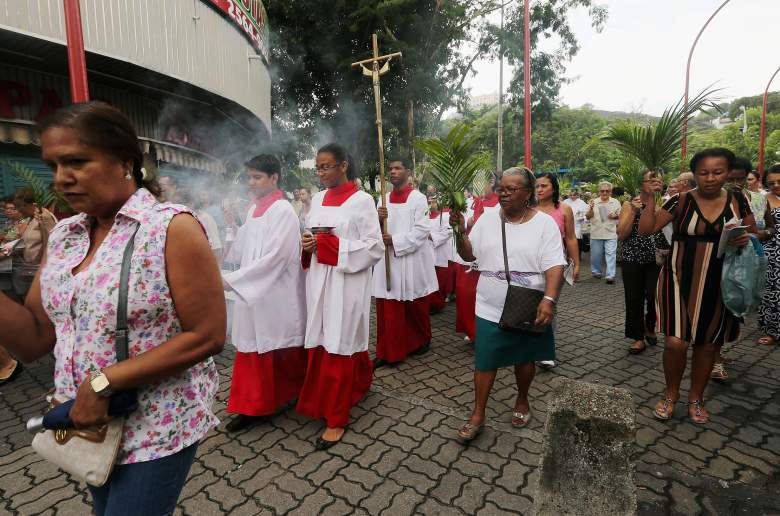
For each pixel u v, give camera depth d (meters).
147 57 7.46
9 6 5.74
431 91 16.56
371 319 6.34
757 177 5.70
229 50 9.73
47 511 2.41
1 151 7.14
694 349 3.21
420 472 2.69
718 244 2.98
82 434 1.21
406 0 14.98
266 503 2.43
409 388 3.90
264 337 3.15
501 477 2.64
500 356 2.93
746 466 2.72
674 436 3.06
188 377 1.34
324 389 3.07
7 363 4.16
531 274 2.81
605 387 1.89
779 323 4.35
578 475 1.71
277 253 3.05
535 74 19.84
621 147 3.44
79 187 1.14
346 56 16.84
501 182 2.83
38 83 7.37
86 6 6.51
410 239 4.38
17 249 4.25
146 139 9.34
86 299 1.18
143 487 1.25
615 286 8.36
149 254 1.17
